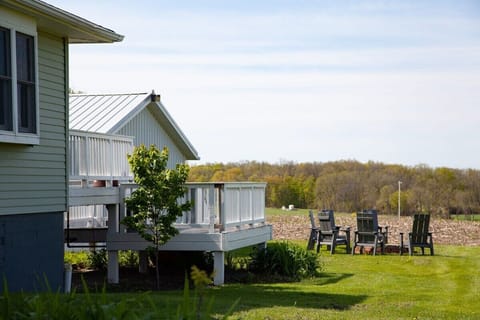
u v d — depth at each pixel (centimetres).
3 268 1419
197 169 6191
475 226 3897
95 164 1880
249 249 2862
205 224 1908
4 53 1377
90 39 1689
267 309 1403
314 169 5941
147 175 1730
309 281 1992
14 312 789
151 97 2628
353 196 5450
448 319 1401
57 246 1612
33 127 1472
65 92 1645
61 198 1622
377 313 1453
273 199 5806
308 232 3644
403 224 3938
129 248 1909
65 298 877
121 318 767
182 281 1938
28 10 1409
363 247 2909
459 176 5175
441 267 2362
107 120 2383
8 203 1432
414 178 5334
